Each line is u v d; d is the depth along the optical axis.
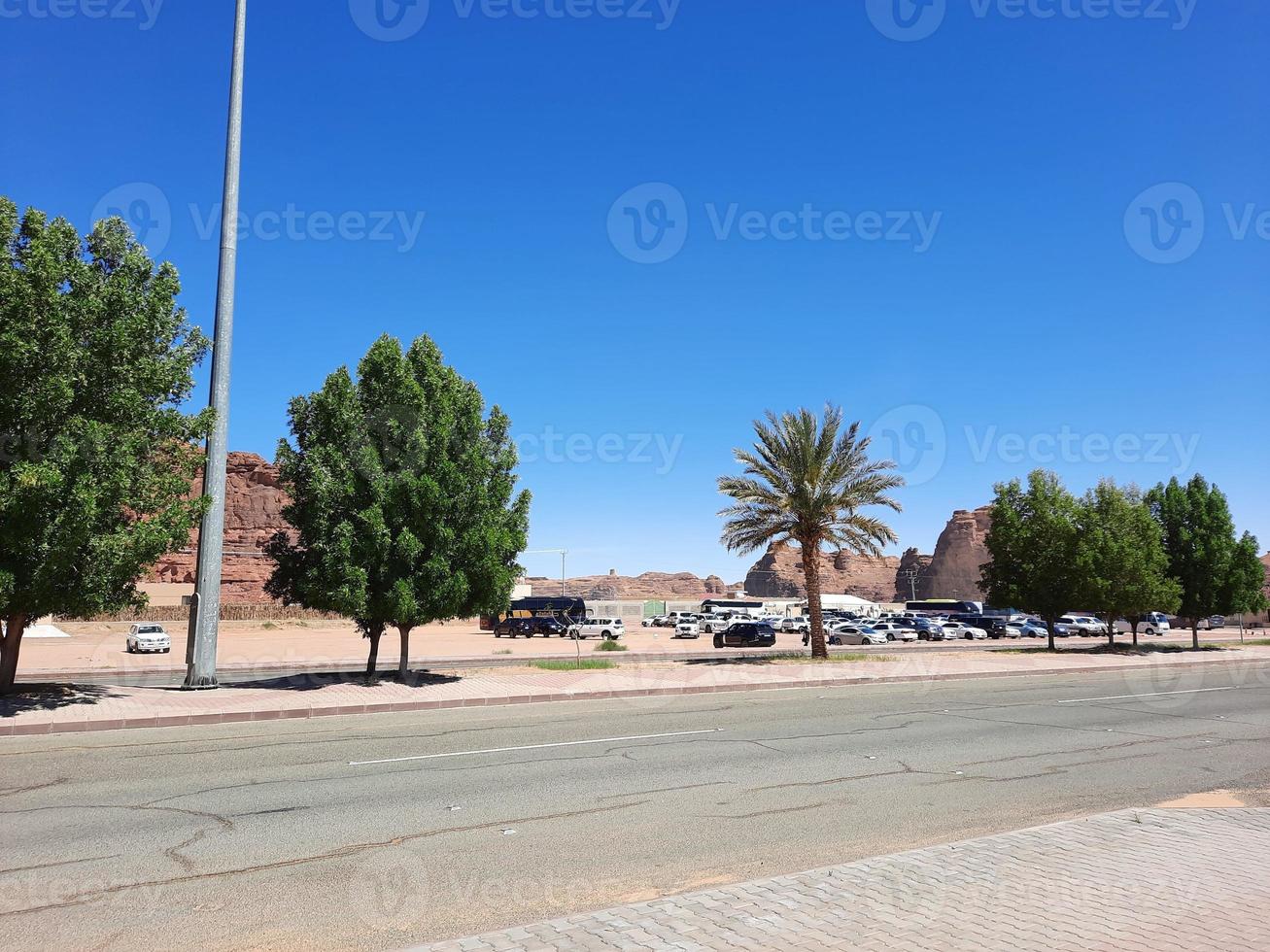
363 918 5.34
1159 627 71.69
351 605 17.78
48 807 8.16
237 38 18.19
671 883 6.06
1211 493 45.69
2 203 13.20
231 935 5.06
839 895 5.42
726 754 11.37
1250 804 8.64
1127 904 5.25
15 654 15.01
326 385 18.83
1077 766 10.77
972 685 23.03
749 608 91.25
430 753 11.30
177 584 86.88
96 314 13.89
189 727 13.80
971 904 5.24
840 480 31.25
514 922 5.30
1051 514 40.28
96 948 4.84
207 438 17.58
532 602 67.81
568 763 10.62
